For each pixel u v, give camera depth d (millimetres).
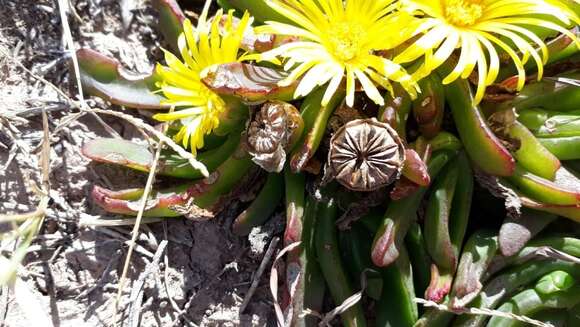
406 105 133
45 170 134
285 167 140
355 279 146
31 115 151
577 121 140
